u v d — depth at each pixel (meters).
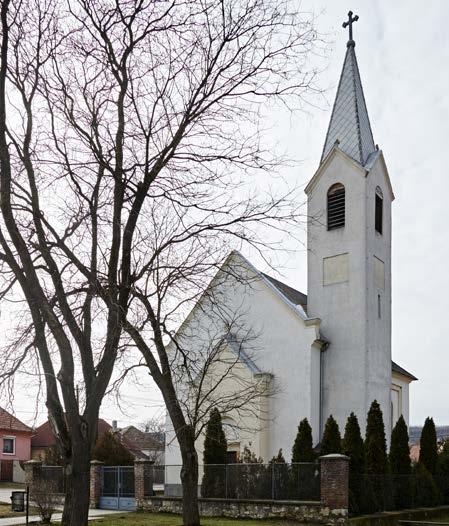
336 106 34.75
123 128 13.53
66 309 12.20
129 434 63.41
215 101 14.28
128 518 22.45
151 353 17.67
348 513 20.28
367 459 24.22
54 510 22.67
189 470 18.66
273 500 21.69
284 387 30.20
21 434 50.28
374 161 32.72
